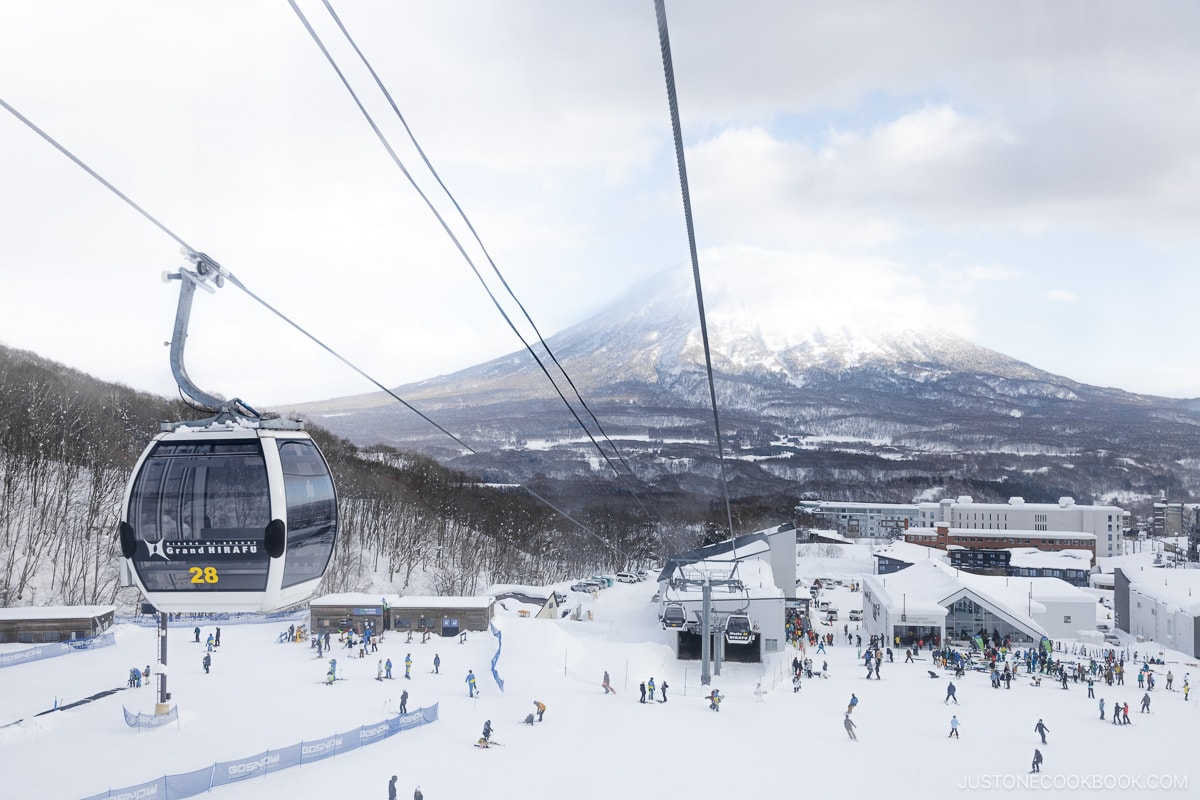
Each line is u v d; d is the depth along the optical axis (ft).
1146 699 222.89
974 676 270.26
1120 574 446.19
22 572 354.33
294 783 145.07
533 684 231.09
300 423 79.10
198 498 71.31
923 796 152.56
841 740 187.01
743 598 309.83
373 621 295.28
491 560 568.82
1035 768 167.22
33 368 475.72
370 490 572.10
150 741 167.02
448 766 156.76
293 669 236.84
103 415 483.92
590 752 170.30
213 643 268.41
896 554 653.30
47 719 177.06
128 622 317.83
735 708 215.51
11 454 403.95
